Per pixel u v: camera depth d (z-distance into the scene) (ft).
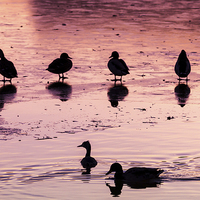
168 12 138.51
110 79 73.82
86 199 33.63
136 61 84.64
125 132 48.29
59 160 40.73
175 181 37.06
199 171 38.65
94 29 112.88
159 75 76.33
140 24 119.55
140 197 34.19
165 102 60.59
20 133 47.96
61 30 111.04
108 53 90.22
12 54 87.81
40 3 152.87
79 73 77.20
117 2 157.69
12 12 133.80
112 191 35.17
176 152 42.52
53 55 87.81
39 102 60.13
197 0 165.07
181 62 72.28
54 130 48.98
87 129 49.29
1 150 42.91
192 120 52.65
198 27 116.57
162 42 100.17
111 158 41.27
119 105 59.00
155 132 48.26
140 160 40.81
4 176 37.19
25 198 33.58
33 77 74.18
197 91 66.64
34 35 105.19
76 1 158.10
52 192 34.68
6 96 62.95
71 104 59.36
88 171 38.75
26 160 40.52
